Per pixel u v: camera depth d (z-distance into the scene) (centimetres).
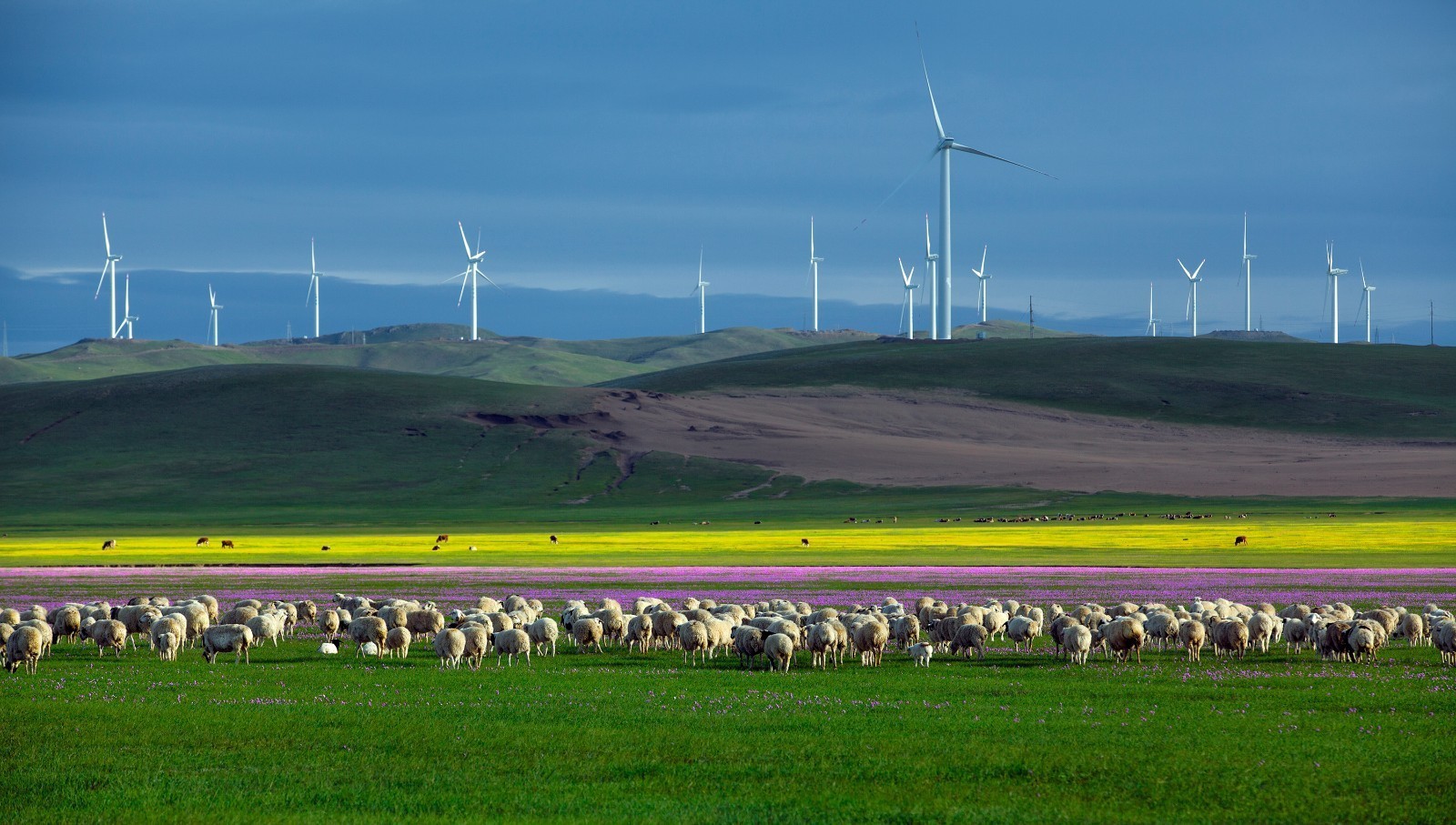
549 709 5303
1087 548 17675
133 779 4181
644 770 4266
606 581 12912
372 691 5847
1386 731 4747
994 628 7888
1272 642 7869
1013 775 4162
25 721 5062
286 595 11500
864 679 6234
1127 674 6350
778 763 4338
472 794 3975
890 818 3706
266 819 3719
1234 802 3828
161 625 7300
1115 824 3634
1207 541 18675
